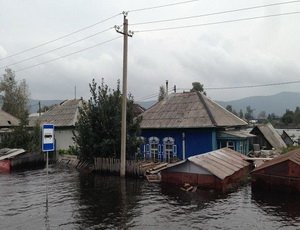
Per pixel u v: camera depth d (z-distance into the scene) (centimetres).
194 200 1998
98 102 3156
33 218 1670
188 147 3406
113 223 1580
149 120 3694
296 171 2088
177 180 2441
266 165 2242
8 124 5125
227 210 1775
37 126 4184
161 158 3581
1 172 3300
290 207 1803
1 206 1909
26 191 2330
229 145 3378
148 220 1620
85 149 3216
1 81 7650
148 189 2325
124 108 2798
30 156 3662
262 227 1498
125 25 2783
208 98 3822
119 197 2106
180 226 1526
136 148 3138
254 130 4294
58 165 3766
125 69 2791
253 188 2253
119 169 2894
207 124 3262
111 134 3072
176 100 3822
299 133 7062
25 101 7712
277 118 12675
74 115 4781
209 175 2283
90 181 2686
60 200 2052
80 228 1514
